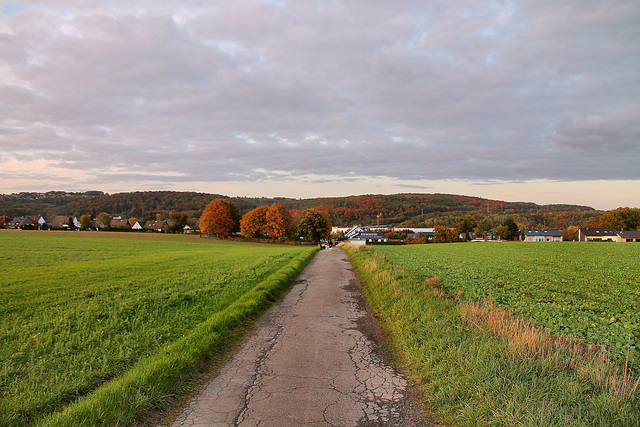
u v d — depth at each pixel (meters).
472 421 4.39
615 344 7.43
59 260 26.73
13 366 5.95
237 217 94.44
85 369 5.91
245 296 12.22
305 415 4.73
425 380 5.77
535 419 4.05
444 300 10.92
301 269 23.91
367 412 4.84
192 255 34.81
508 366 5.53
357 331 8.98
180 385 5.63
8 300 11.31
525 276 19.14
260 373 6.22
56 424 4.14
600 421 3.98
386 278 16.05
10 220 128.38
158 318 9.30
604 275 19.89
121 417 4.40
